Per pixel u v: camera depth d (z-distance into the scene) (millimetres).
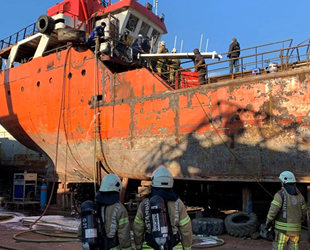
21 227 9359
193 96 9914
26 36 15633
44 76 13852
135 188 13688
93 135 12102
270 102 8711
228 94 9328
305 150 8141
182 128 10023
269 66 9320
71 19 14016
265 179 8633
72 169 13430
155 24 16219
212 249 6879
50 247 6836
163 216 3145
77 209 12320
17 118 14992
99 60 12141
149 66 13258
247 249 6879
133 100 11141
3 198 14797
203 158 9578
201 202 11914
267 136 8664
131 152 11086
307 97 8242
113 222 3373
